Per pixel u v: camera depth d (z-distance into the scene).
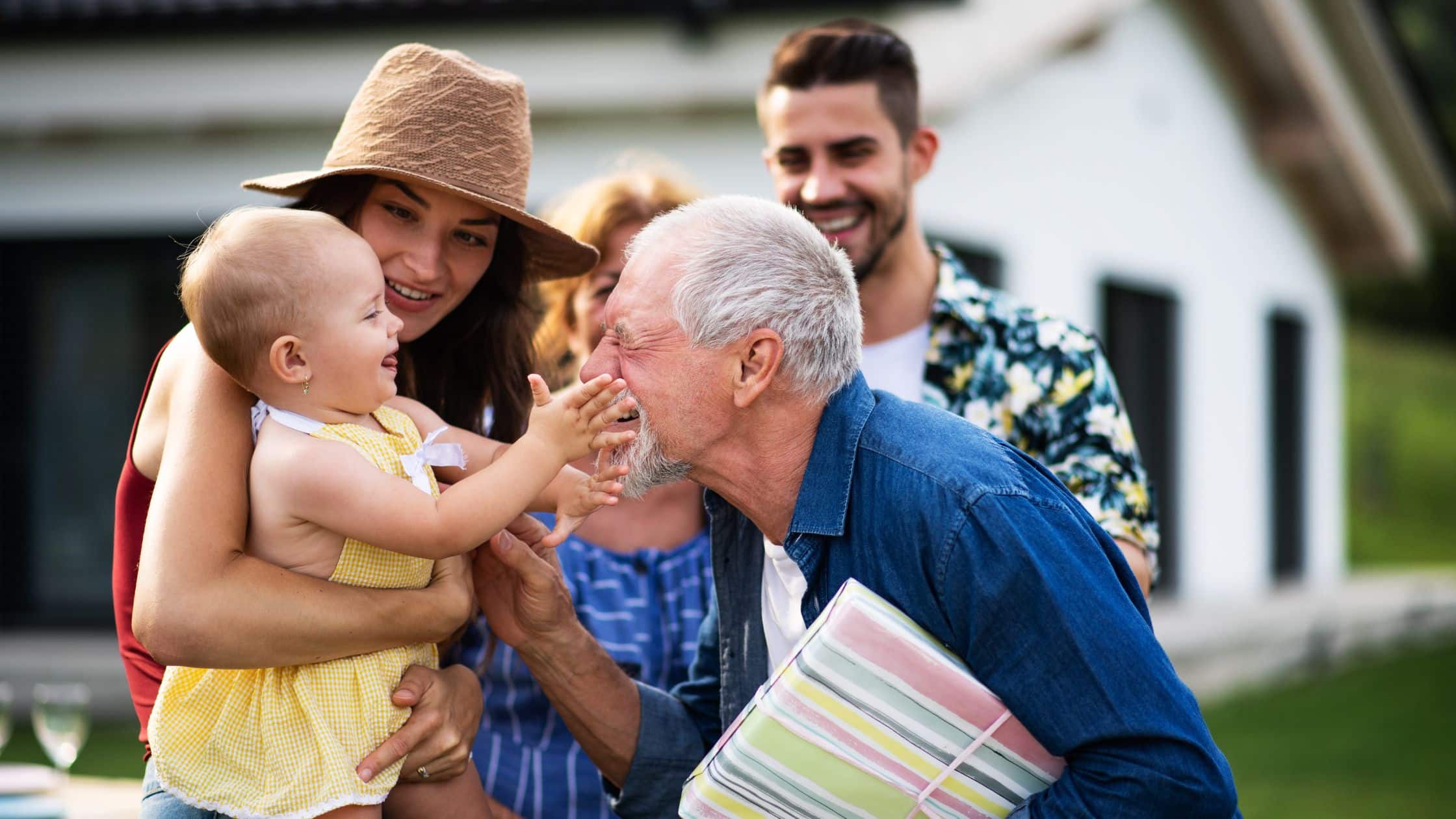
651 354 1.95
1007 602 1.78
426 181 2.17
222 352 1.93
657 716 2.28
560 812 2.43
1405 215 12.24
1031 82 8.28
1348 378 25.34
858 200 2.98
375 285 2.01
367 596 1.95
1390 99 11.02
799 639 2.11
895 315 3.01
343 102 6.85
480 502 1.94
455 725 2.05
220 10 6.76
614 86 6.46
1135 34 9.52
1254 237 11.45
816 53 3.01
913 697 1.82
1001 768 1.83
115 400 7.98
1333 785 6.20
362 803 1.93
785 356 1.92
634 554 2.61
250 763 1.94
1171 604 10.12
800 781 1.85
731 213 2.00
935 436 1.93
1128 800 1.73
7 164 7.62
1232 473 11.07
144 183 7.47
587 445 1.99
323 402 1.98
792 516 2.02
